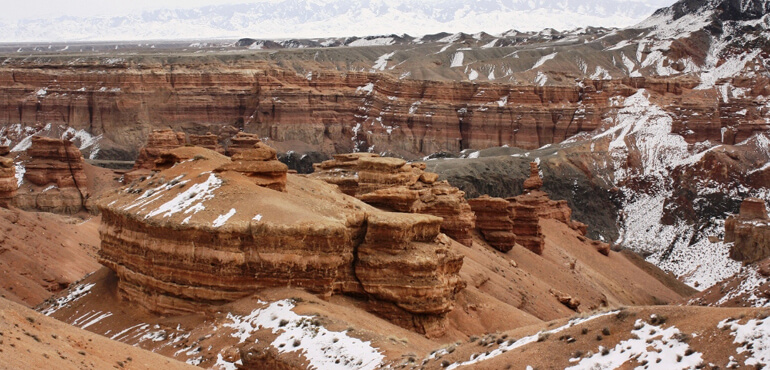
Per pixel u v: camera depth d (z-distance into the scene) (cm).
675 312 3578
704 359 3253
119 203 6138
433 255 5903
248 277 5497
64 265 8475
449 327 6144
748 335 3234
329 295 5619
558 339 3741
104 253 6156
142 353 4441
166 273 5628
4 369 3153
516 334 4106
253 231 5466
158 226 5641
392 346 4656
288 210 5650
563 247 13600
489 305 6919
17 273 7700
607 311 3972
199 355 4997
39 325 4081
